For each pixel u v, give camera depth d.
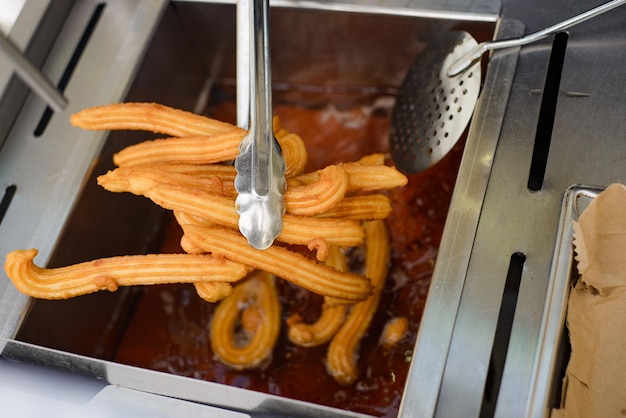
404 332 0.79
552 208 0.71
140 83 0.84
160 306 0.84
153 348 0.83
